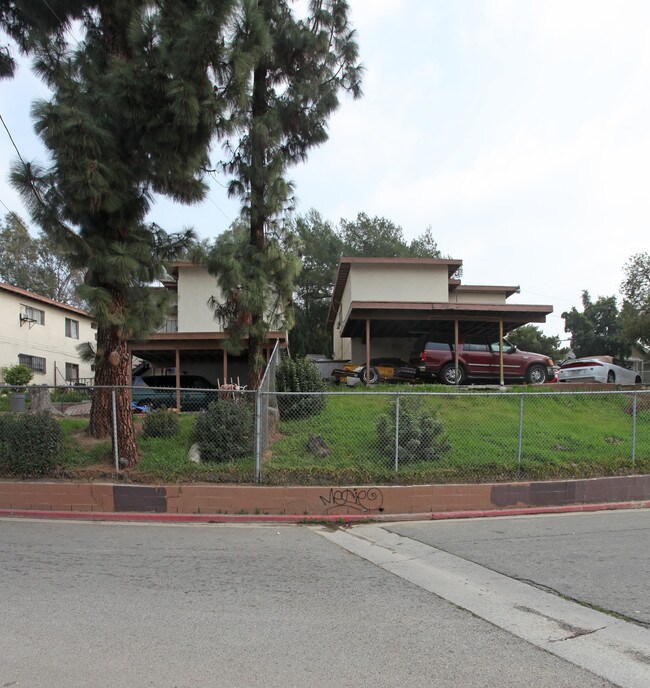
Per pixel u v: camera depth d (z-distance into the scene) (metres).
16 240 37.44
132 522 8.16
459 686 3.23
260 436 9.20
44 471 8.95
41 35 9.53
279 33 11.51
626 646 3.83
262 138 10.96
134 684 3.20
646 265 23.70
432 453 9.84
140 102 8.38
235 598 4.71
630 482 9.90
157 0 9.28
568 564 5.86
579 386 16.33
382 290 20.00
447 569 5.70
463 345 17.44
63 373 28.41
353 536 7.38
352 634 3.97
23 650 3.63
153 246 9.90
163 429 10.36
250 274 11.04
